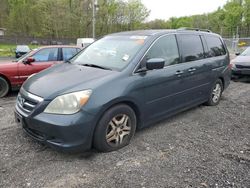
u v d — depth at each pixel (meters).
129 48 4.79
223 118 5.96
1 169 3.69
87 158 4.00
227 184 3.50
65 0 57.59
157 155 4.16
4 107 6.61
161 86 4.84
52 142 3.78
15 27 63.88
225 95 8.25
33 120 3.84
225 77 7.02
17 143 4.41
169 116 5.31
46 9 58.34
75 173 3.64
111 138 4.16
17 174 3.59
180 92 5.36
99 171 3.70
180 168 3.82
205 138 4.86
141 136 4.81
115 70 4.38
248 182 3.56
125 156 4.09
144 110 4.59
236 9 65.75
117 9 60.97
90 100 3.82
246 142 4.77
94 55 5.07
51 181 3.46
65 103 3.75
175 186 3.42
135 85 4.33
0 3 67.25
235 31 66.06
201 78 5.99
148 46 4.76
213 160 4.07
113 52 4.88
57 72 4.55
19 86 8.11
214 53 6.64
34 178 3.52
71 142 3.73
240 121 5.84
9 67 7.87
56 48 8.91
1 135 4.71
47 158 3.98
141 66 4.52
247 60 10.80
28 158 3.97
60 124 3.66
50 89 3.94
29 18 62.69
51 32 59.22
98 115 3.88
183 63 5.44
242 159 4.14
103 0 58.31
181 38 5.57
